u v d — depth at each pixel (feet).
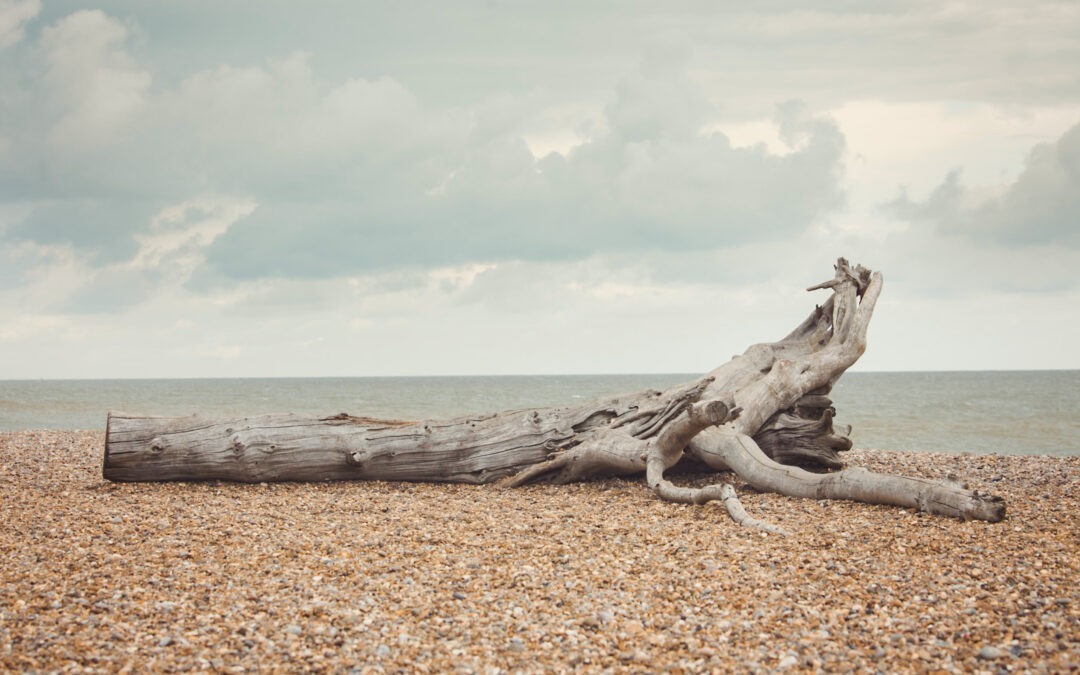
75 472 51.83
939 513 35.55
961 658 19.53
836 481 39.32
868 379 617.21
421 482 48.34
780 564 27.68
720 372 51.90
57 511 37.04
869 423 132.05
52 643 19.81
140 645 19.98
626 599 24.17
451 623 22.18
